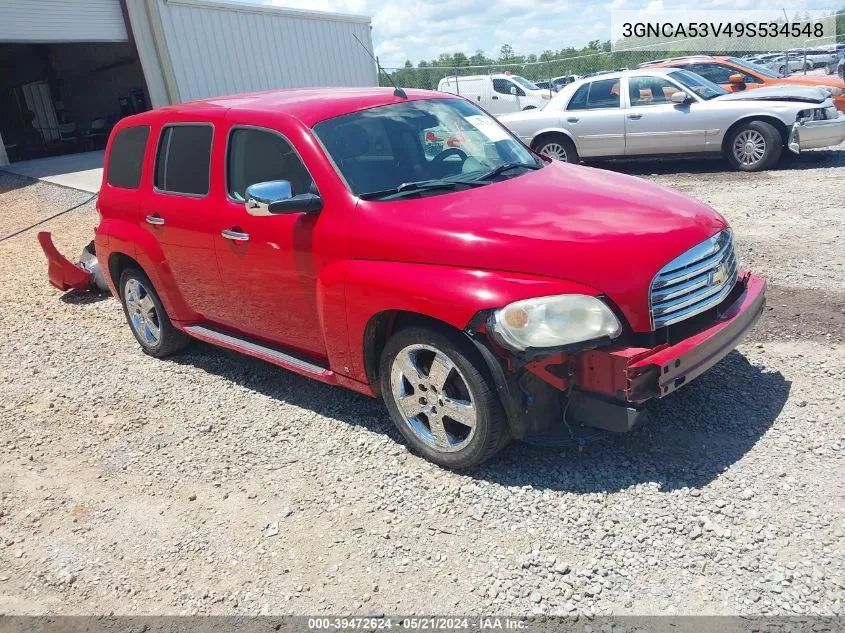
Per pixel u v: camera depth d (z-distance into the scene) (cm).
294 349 477
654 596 286
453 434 384
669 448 380
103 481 425
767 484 342
